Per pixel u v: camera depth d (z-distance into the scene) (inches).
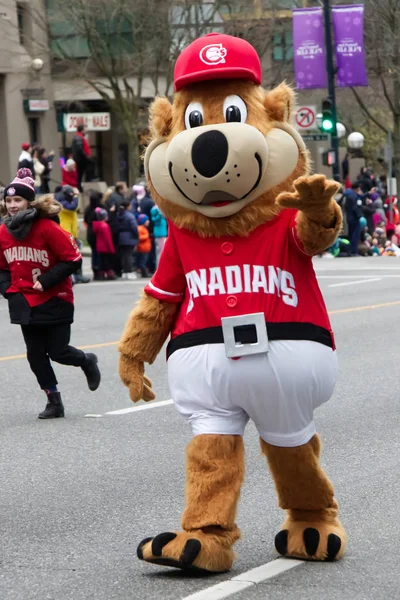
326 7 1400.1
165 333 247.8
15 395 485.7
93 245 1050.1
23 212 408.2
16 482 333.7
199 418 233.0
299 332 230.7
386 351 582.6
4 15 1724.9
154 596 224.7
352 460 350.3
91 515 294.4
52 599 227.1
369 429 396.8
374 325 687.7
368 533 271.0
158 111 241.6
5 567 251.1
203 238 234.7
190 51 233.9
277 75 1674.5
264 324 228.5
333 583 230.2
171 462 353.7
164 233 1095.6
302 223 225.0
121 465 351.6
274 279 230.4
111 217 1051.9
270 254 231.0
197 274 234.2
